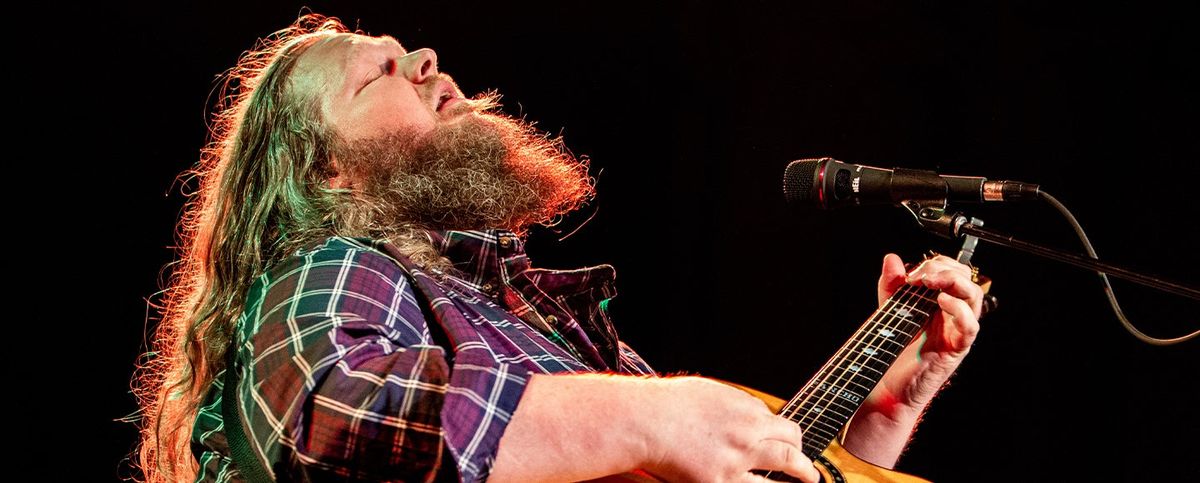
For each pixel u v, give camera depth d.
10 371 3.76
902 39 4.57
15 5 3.78
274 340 1.58
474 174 2.21
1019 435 4.20
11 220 3.79
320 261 1.74
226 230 2.16
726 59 4.89
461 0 4.56
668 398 1.56
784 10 4.79
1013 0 4.32
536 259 4.91
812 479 1.63
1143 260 4.05
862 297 4.68
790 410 2.03
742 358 4.88
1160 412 3.99
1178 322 3.97
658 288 4.99
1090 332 4.11
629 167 4.97
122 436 3.84
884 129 4.62
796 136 4.80
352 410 1.44
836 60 4.71
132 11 3.95
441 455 1.41
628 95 4.93
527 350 1.89
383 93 2.24
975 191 2.17
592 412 1.50
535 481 1.46
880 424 2.37
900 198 2.23
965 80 4.43
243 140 2.26
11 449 3.72
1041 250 2.12
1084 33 4.18
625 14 4.84
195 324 2.09
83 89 3.89
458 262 2.06
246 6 4.11
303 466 1.44
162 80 4.01
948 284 2.27
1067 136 4.21
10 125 3.79
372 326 1.61
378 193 2.16
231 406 1.72
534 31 4.73
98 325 3.88
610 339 2.16
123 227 3.94
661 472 1.53
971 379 4.29
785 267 4.84
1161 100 4.04
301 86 2.26
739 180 4.92
